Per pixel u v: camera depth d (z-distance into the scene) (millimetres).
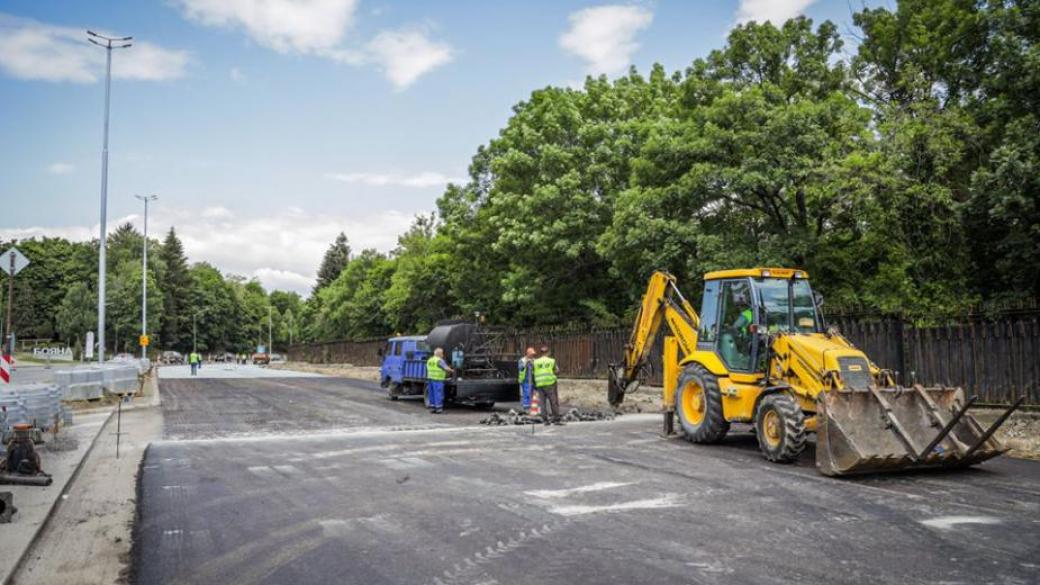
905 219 19281
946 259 19109
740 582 5746
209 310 127562
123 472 10812
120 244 121688
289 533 7270
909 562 6258
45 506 8203
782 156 19453
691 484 9656
